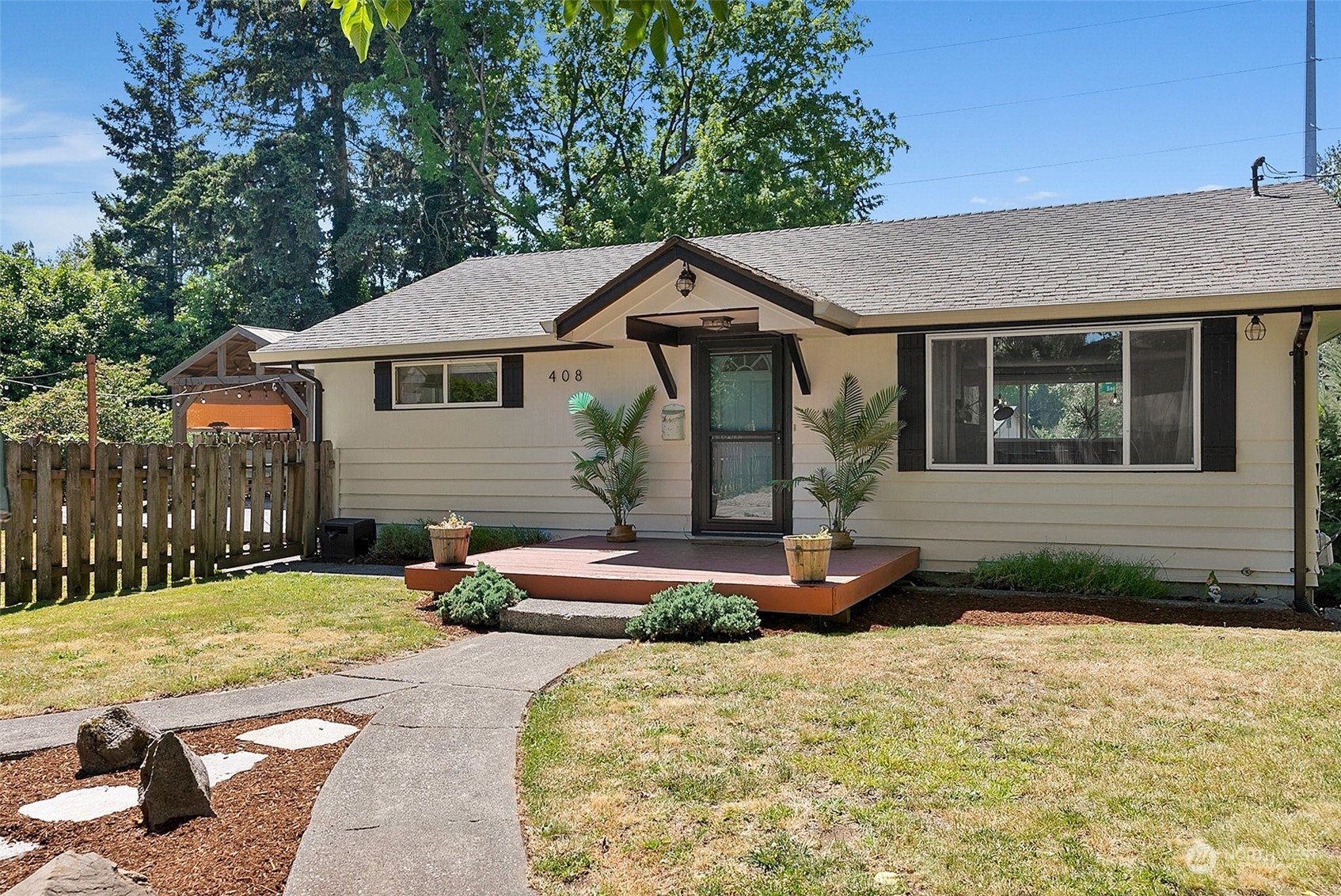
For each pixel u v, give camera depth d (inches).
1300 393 335.6
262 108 1469.0
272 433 954.7
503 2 1132.5
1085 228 438.6
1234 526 349.1
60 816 152.8
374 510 515.2
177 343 1376.7
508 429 482.3
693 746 179.0
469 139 1236.5
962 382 386.6
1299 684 216.1
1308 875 125.9
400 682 234.4
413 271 1427.2
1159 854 132.6
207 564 429.4
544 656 262.5
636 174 1171.9
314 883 127.0
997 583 369.4
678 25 130.0
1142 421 359.9
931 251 451.5
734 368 433.1
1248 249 369.4
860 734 185.0
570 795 157.2
